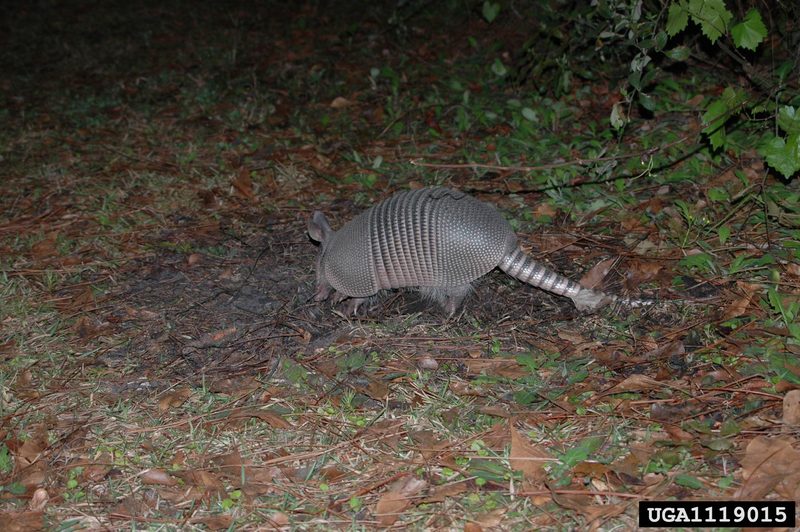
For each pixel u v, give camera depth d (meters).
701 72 2.74
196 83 3.11
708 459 1.77
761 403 1.84
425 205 2.11
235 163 2.66
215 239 2.38
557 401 1.89
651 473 1.77
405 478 1.80
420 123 2.76
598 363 1.96
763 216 2.22
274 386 1.99
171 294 2.22
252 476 1.83
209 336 2.11
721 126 2.16
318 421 1.91
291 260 2.30
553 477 1.77
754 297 2.03
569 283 2.05
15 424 1.95
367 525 1.75
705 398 1.86
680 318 2.03
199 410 1.95
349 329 2.11
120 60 3.38
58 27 3.85
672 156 2.45
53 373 2.04
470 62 3.04
